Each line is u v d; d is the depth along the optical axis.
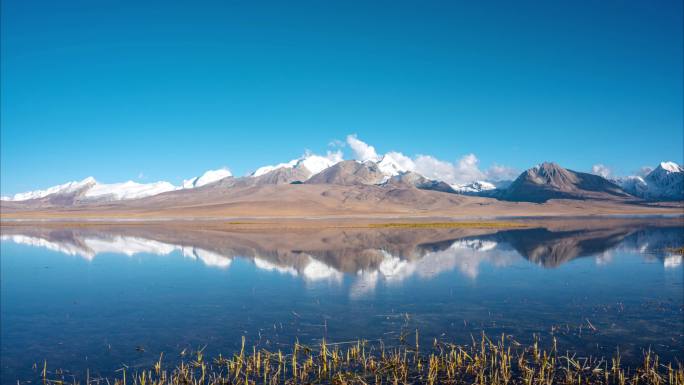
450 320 26.94
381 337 24.11
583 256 52.69
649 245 64.19
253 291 35.12
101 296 34.31
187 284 38.28
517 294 33.41
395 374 19.25
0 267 48.53
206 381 19.03
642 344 22.67
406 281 38.34
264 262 49.25
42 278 41.94
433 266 45.91
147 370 20.36
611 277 39.62
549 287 35.75
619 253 55.06
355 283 37.62
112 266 48.50
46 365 21.00
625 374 19.06
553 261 49.06
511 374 19.14
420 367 20.06
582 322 26.36
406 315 27.97
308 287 36.28
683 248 56.56
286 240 74.06
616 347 22.28
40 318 28.53
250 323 26.84
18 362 21.38
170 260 52.09
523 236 81.62
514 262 48.38
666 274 40.88
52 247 68.06
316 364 20.59
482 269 43.97
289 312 29.02
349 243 68.50
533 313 28.30
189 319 27.89
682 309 28.91
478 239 75.38
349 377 19.17
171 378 19.39
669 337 23.62
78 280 40.84
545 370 19.48
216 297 33.38
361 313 28.55
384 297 32.66
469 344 22.92
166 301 32.44
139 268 46.94
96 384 18.97
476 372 19.41
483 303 30.80
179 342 23.83
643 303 30.50
